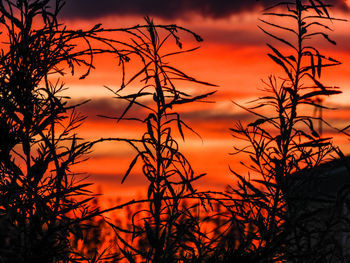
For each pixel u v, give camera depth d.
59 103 6.46
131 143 6.03
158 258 5.79
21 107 6.40
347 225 6.82
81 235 6.06
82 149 6.09
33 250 5.52
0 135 6.24
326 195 6.69
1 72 6.46
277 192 7.71
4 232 5.61
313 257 6.92
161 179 6.04
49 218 5.93
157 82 6.18
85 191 6.38
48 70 6.56
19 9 6.59
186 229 5.96
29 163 6.45
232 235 6.07
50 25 6.55
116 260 6.02
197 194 5.84
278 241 5.32
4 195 5.89
